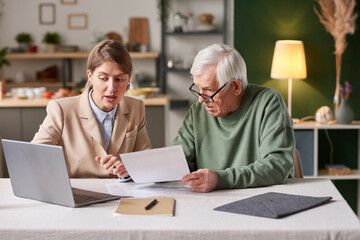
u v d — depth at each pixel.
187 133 2.50
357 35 4.65
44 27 6.52
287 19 4.70
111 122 2.48
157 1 6.19
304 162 4.54
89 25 6.50
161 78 6.32
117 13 6.47
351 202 4.83
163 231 1.58
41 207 1.81
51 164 1.78
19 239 1.60
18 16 6.50
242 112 2.35
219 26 6.30
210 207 1.79
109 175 2.44
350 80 4.69
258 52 4.76
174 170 1.98
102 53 2.24
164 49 6.28
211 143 2.44
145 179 2.02
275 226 1.60
